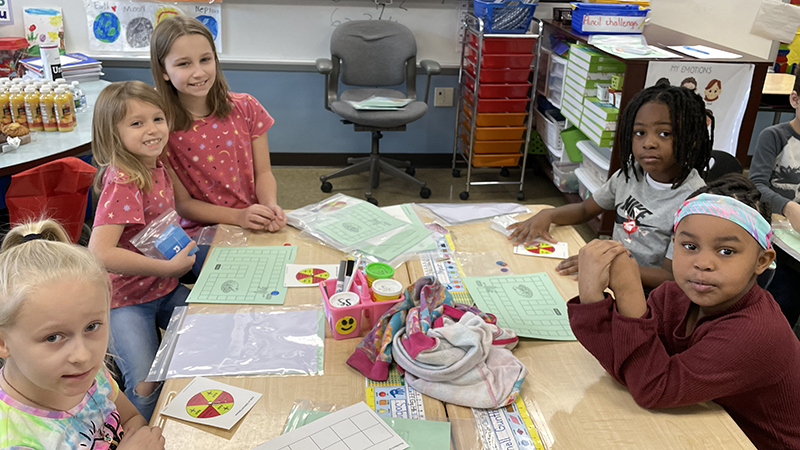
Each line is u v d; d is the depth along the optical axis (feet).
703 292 3.13
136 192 4.88
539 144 13.12
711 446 3.02
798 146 6.65
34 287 2.45
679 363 3.19
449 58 12.65
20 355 2.52
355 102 11.39
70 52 11.89
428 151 13.44
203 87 5.45
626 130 5.17
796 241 5.49
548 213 5.45
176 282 5.47
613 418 3.20
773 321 3.16
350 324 3.78
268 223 5.33
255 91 12.51
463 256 4.93
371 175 11.87
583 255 3.50
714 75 8.63
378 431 3.03
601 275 3.41
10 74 9.87
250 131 6.28
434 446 2.96
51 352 2.51
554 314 4.13
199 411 3.14
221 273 4.51
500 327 3.83
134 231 5.12
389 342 3.55
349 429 3.04
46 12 11.41
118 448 2.83
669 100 4.80
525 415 3.20
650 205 5.33
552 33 11.97
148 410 4.54
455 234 5.32
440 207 5.84
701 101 4.89
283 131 12.94
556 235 5.39
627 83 8.60
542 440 3.03
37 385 2.65
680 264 3.21
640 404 3.27
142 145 4.83
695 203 3.14
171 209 5.31
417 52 12.51
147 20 11.83
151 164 5.14
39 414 2.81
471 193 12.27
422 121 13.12
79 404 2.99
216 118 5.87
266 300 4.18
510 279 4.58
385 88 12.57
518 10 10.61
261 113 6.34
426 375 3.34
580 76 9.91
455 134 12.58
